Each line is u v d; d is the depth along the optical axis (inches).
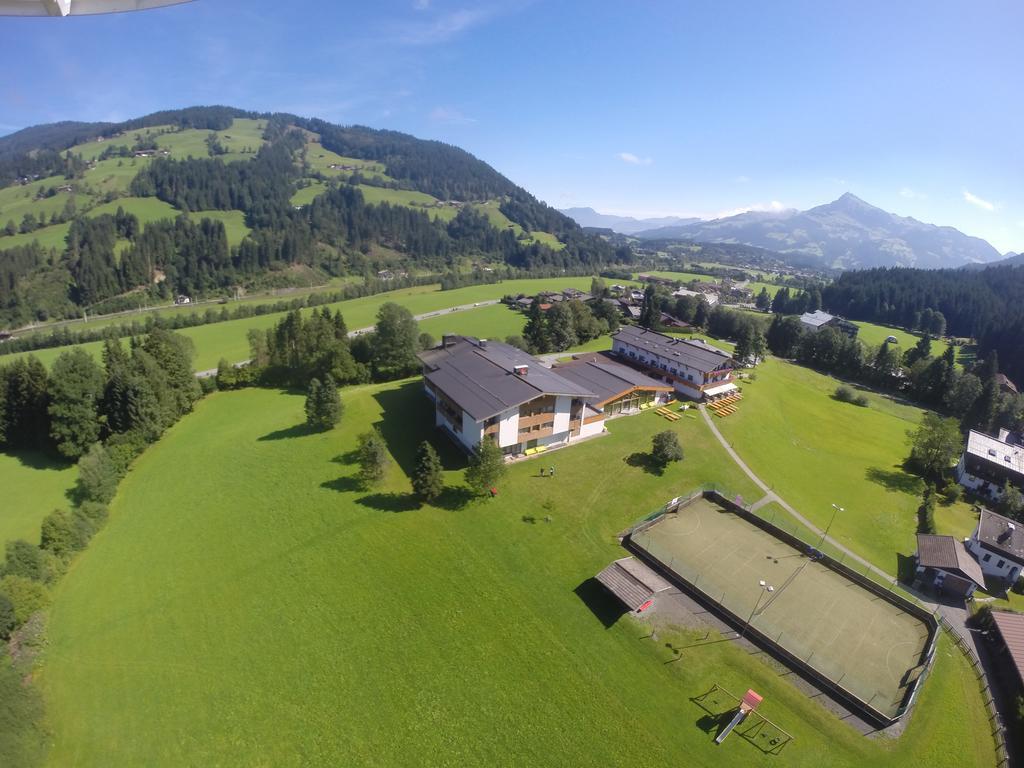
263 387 4362.7
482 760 1471.5
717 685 1692.9
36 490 2888.8
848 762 1480.1
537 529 2358.5
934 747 1536.7
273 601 1993.1
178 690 1675.7
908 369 5398.6
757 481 2945.4
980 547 2470.5
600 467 2859.3
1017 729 1622.8
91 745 1528.1
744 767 1457.9
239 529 2400.3
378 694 1642.5
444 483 2640.3
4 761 1434.5
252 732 1545.3
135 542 2359.7
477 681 1681.8
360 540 2285.9
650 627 1887.3
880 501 2960.1
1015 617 2000.5
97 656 1807.3
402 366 4252.0
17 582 1934.1
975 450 3309.5
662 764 1464.1
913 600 2161.7
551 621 1897.1
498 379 3021.7
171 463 3041.3
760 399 4146.2
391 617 1908.2
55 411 3051.2
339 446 3065.9
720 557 2288.4
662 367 4220.0
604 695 1646.2
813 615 1999.3
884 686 1718.8
